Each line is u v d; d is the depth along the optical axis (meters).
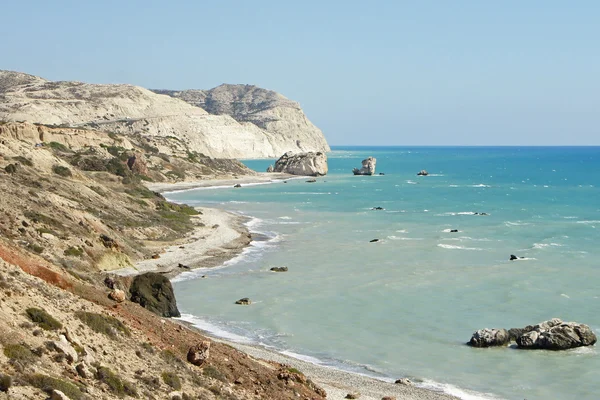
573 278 58.53
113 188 99.19
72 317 23.23
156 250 69.06
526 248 75.06
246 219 101.75
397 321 45.97
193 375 24.42
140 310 30.62
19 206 55.53
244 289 55.03
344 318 46.69
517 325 44.62
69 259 49.41
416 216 108.25
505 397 32.97
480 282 57.47
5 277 23.08
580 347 40.56
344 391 31.84
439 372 36.47
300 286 56.28
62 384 17.34
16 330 19.55
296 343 41.19
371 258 69.25
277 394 26.56
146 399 20.19
